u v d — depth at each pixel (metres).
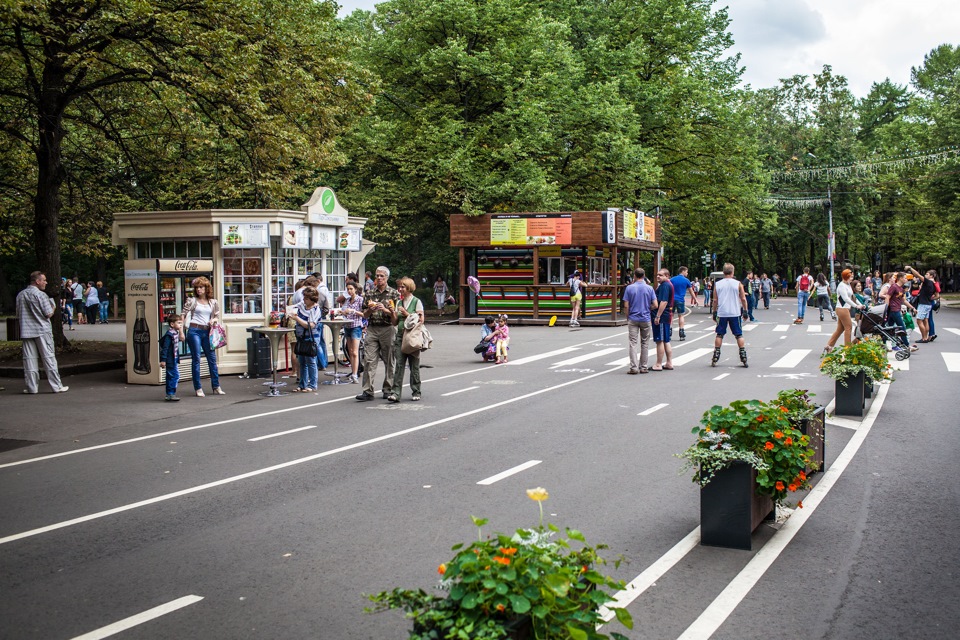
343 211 18.45
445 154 33.41
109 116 20.97
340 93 20.47
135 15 15.52
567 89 35.56
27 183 23.41
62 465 8.62
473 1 35.12
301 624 4.54
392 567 5.42
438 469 8.23
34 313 13.85
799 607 4.74
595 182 38.19
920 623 4.50
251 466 8.48
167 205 29.52
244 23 17.52
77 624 4.58
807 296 31.11
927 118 54.50
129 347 15.14
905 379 14.71
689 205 42.66
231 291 16.39
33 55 17.30
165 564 5.55
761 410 6.03
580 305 31.91
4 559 5.70
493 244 32.22
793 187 63.16
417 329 12.69
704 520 5.85
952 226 47.31
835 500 7.00
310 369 14.29
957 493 7.18
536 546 3.14
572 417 11.22
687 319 34.56
